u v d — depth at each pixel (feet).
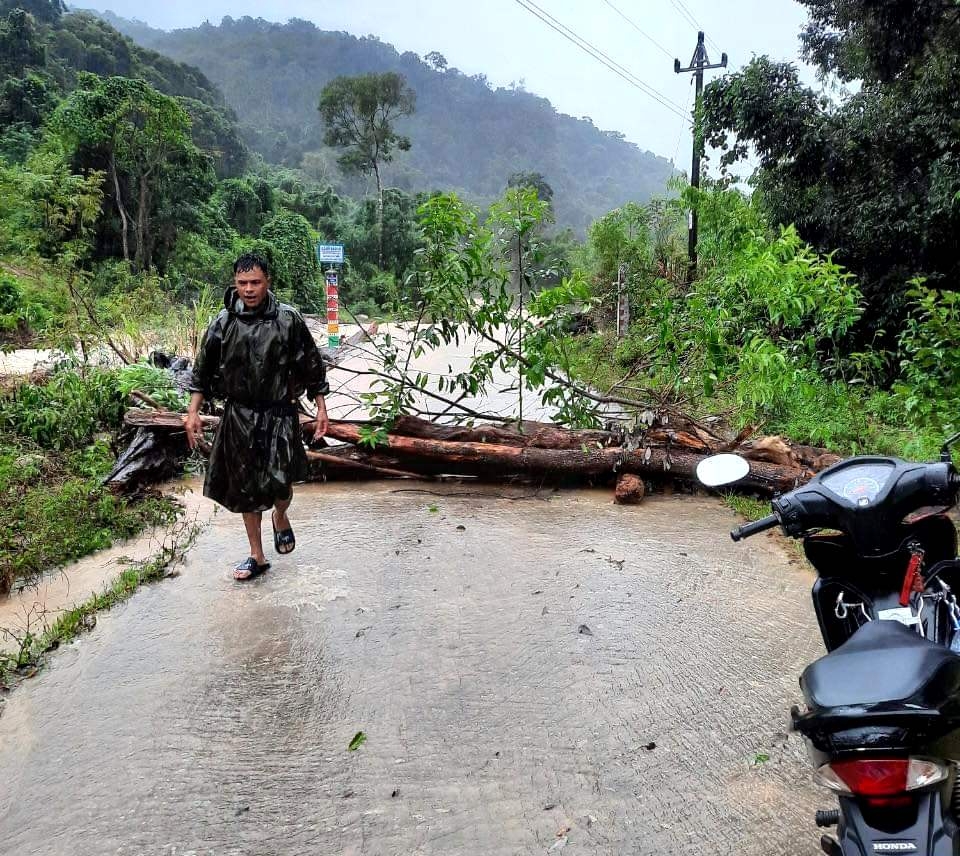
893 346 38.99
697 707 11.03
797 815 8.79
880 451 22.98
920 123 38.40
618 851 8.29
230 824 8.77
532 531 18.72
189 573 15.84
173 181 119.75
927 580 8.25
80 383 25.46
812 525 8.07
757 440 21.94
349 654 12.59
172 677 11.89
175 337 39.73
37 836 8.62
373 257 187.42
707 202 51.72
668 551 17.33
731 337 27.14
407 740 10.32
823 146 41.57
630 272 58.59
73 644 12.93
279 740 10.34
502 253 22.82
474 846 8.39
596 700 11.24
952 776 6.01
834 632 8.50
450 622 13.74
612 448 22.09
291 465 14.83
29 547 16.49
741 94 43.62
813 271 25.82
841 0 47.96
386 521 19.30
